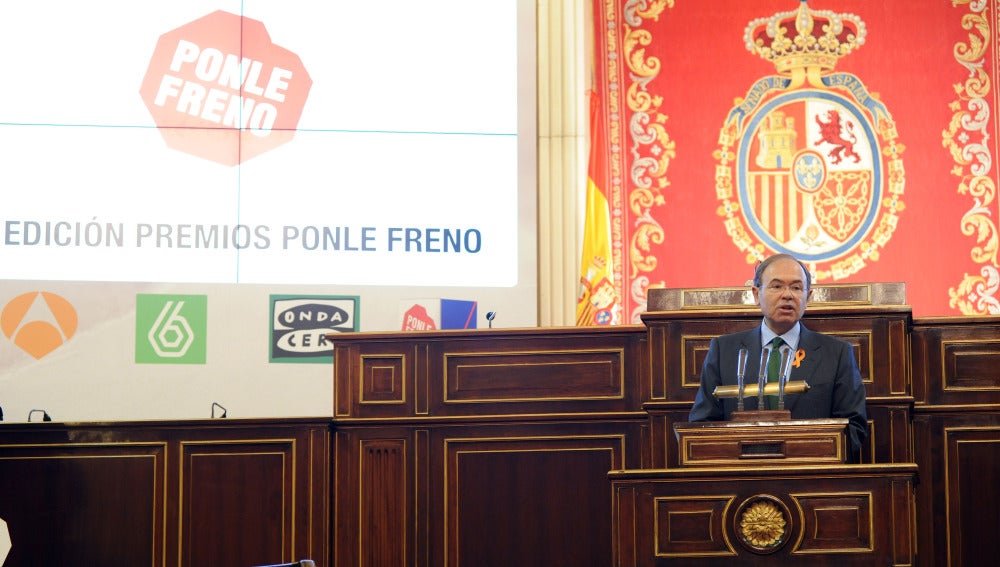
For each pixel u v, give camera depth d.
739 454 4.24
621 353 5.28
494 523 5.25
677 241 8.13
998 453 4.97
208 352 7.89
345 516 5.33
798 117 8.20
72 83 8.16
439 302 6.14
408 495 5.30
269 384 7.88
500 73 8.30
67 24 8.22
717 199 8.16
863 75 8.21
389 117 8.25
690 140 8.22
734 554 4.02
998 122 8.10
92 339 7.86
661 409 5.08
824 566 3.98
